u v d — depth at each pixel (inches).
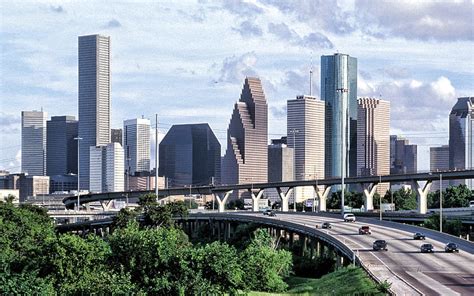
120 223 7480.3
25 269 2965.1
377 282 3284.9
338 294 3444.9
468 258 4375.0
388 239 5536.4
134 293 2815.0
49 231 4512.8
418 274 3690.9
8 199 7706.7
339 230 6422.2
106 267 3019.2
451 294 3053.6
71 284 2933.1
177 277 2960.1
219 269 2992.1
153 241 3014.3
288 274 4766.2
